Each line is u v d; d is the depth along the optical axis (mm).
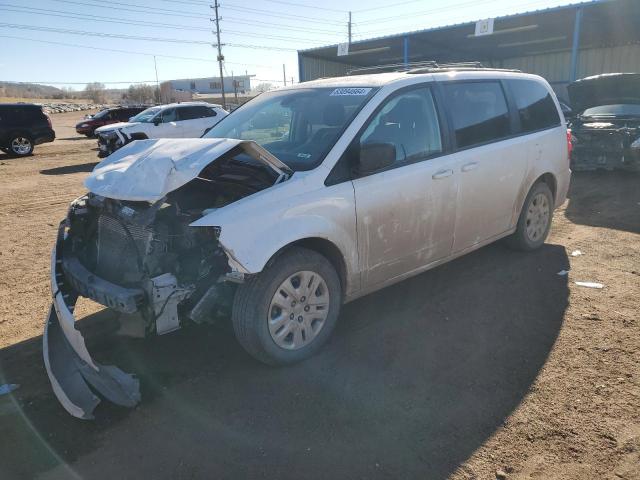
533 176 5270
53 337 3453
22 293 5012
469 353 3656
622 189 9055
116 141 16234
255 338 3275
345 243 3590
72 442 2836
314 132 3912
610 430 2814
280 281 3299
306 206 3350
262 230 3139
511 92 5145
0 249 6535
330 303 3635
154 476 2576
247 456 2699
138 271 3201
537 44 24500
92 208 3588
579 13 16906
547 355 3596
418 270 4293
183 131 17547
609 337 3812
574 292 4633
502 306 4387
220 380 3387
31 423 2992
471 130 4578
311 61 26250
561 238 6262
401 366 3510
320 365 3541
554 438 2768
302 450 2734
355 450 2723
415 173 3988
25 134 18781
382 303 4508
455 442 2762
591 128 10250
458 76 4621
